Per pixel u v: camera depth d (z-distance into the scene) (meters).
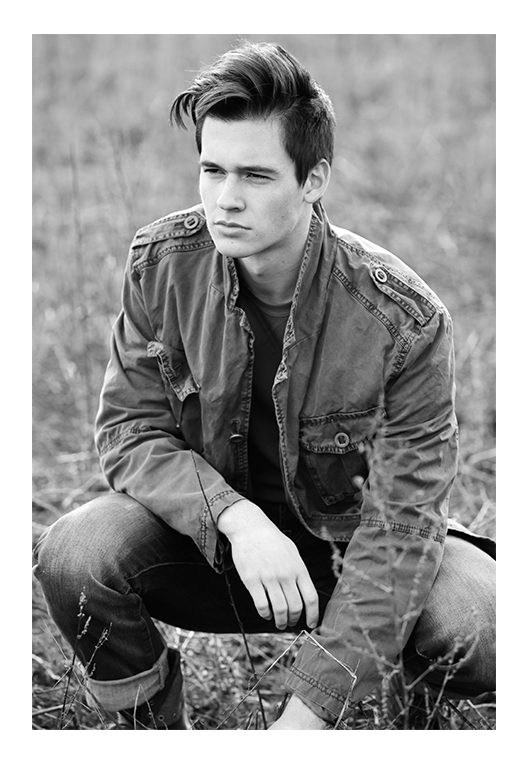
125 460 2.05
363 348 1.96
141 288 2.07
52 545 1.96
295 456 2.00
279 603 1.86
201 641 2.53
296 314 1.95
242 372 1.98
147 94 6.19
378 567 1.90
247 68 1.81
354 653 1.87
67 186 5.18
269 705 2.34
